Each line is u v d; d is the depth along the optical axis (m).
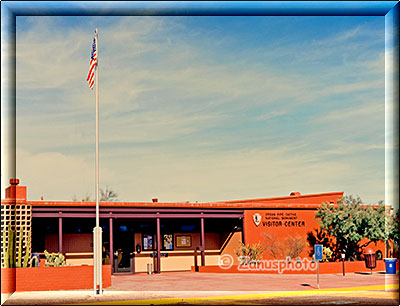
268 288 23.92
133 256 35.22
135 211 33.06
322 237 37.09
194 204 34.72
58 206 30.77
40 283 23.84
